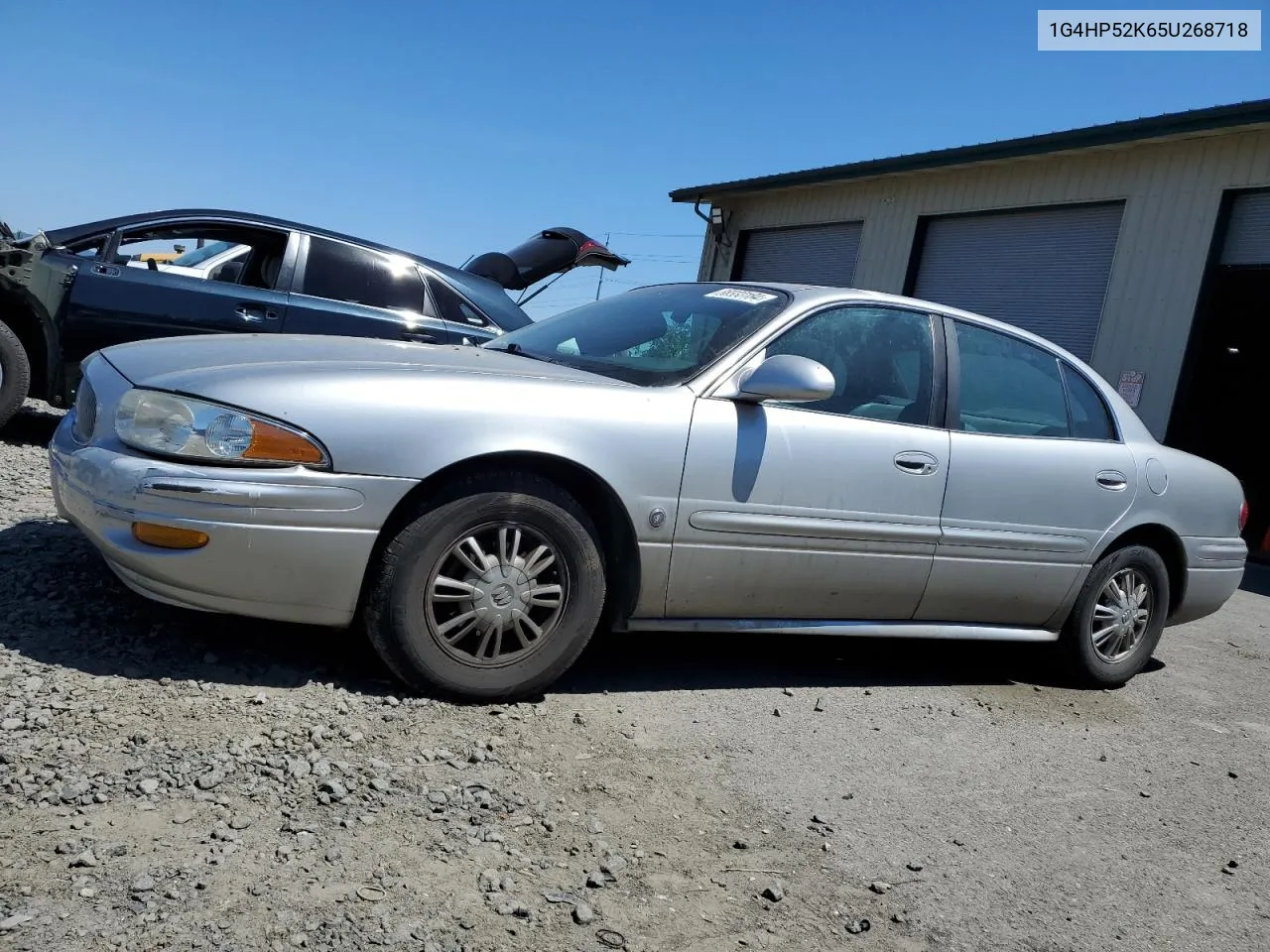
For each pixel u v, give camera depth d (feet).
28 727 8.99
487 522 10.87
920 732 12.89
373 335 24.41
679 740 11.34
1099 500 15.25
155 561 9.87
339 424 10.22
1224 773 13.10
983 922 8.62
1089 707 15.17
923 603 14.12
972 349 14.76
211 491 9.80
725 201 59.82
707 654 14.74
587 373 12.50
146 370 10.91
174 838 7.77
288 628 12.30
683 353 12.84
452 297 25.68
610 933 7.55
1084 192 39.17
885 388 13.67
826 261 52.95
